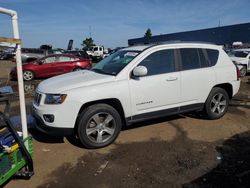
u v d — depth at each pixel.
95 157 4.90
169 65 5.92
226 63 6.77
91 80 5.21
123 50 6.34
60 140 5.65
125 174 4.32
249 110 7.86
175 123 6.58
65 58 17.12
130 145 5.38
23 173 4.20
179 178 4.19
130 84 5.40
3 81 15.06
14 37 3.76
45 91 5.13
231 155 4.95
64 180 4.18
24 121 4.20
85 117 5.03
